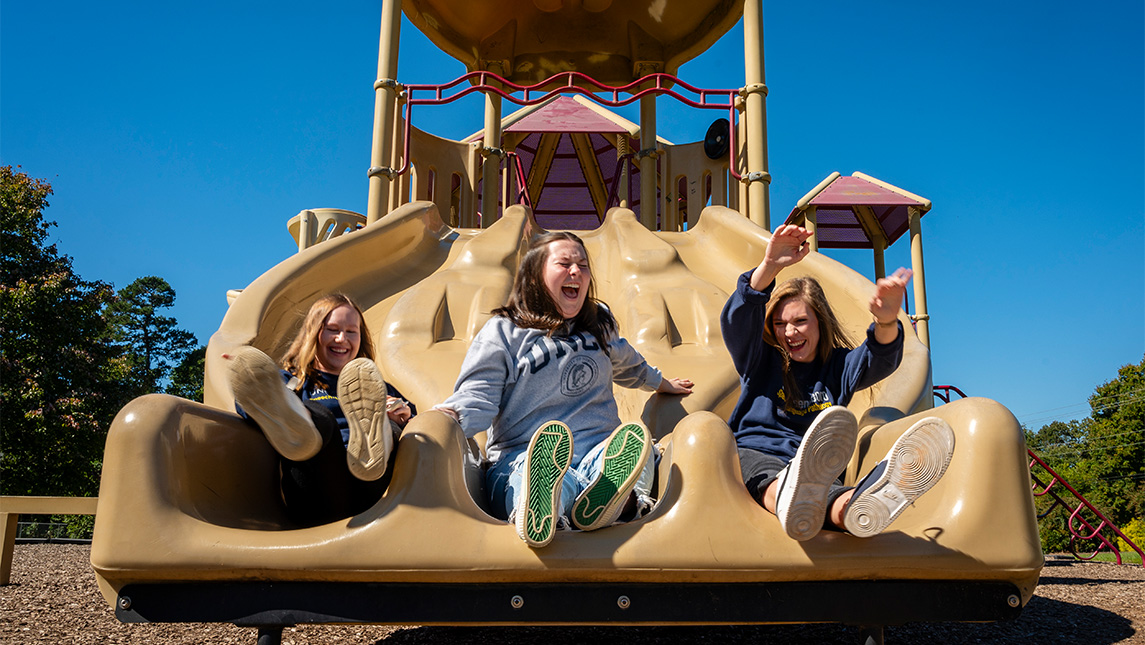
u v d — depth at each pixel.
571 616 2.04
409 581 2.04
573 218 22.77
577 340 2.67
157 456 2.08
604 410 2.66
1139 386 49.75
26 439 21.48
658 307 4.64
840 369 2.83
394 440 2.21
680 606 2.05
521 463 2.38
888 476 1.95
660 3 10.48
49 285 22.41
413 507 2.05
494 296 4.66
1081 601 5.13
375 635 3.88
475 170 8.57
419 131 8.03
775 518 2.10
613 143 16.69
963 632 4.04
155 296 51.50
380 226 5.45
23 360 22.09
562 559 1.99
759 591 2.07
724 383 3.79
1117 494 47.59
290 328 4.43
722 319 2.79
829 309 2.87
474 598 2.04
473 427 2.43
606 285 5.44
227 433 2.42
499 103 10.82
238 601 2.05
